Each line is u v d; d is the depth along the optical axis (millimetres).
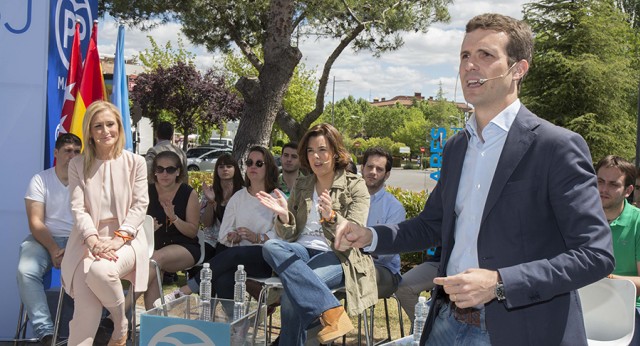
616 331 3312
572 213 1931
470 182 2230
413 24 12438
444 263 2312
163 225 5219
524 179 2041
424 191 8906
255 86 10656
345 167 4379
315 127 4332
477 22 2143
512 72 2121
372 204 5043
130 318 5203
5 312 5074
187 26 12289
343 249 2424
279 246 4074
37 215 4738
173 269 5102
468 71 2129
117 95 5914
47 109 5184
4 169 5059
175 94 30516
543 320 2037
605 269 1867
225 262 4734
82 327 4078
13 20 5051
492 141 2172
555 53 21609
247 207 5102
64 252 4566
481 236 2109
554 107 22078
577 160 1980
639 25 33781
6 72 5035
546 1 22500
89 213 4238
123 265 4152
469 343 2242
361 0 11867
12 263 5078
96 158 4305
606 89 21500
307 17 11664
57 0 5316
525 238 2039
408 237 2484
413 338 3180
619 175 3678
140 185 4371
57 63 5383
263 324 4176
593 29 21703
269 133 10852
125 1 11320
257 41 13062
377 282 4453
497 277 1893
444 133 7531
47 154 5223
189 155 31469
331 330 3816
